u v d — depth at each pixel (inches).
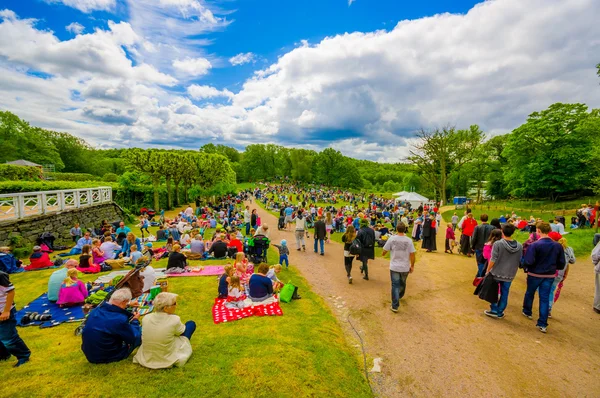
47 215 518.0
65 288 240.4
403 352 197.9
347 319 248.7
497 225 313.1
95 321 155.3
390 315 253.0
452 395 156.8
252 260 420.5
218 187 1514.5
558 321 235.3
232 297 253.1
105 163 3267.7
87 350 154.4
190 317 229.3
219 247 437.4
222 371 155.3
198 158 1364.4
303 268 411.8
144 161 1066.1
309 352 183.3
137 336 169.0
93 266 350.0
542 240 219.3
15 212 459.8
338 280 355.6
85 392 134.9
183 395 135.7
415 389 162.1
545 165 1472.7
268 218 1146.0
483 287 236.7
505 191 1968.5
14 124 2212.1
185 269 358.0
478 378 169.6
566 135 1441.9
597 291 250.8
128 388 138.4
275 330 209.0
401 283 259.4
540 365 180.2
